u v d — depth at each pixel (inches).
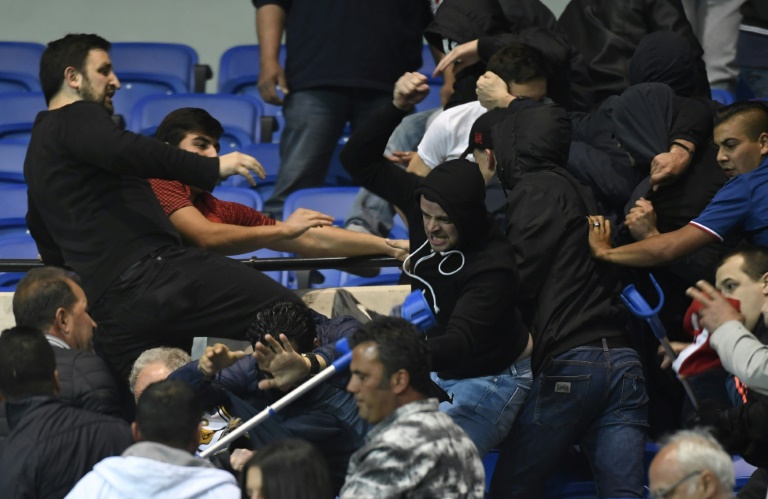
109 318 505.4
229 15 1095.6
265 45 848.3
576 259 490.9
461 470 364.5
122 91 997.2
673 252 494.0
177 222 546.0
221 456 469.4
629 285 484.1
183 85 1002.7
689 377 512.1
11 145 869.2
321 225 550.6
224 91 1008.9
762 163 502.9
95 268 500.1
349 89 830.5
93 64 510.9
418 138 688.4
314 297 602.2
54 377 434.0
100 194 498.6
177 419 393.1
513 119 516.1
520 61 553.6
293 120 832.3
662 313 543.8
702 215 501.0
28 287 477.4
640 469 488.7
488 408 483.2
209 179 478.6
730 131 509.0
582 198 502.3
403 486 357.7
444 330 473.4
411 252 493.0
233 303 502.6
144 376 486.9
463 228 450.9
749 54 878.4
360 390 373.4
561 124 512.7
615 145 581.6
